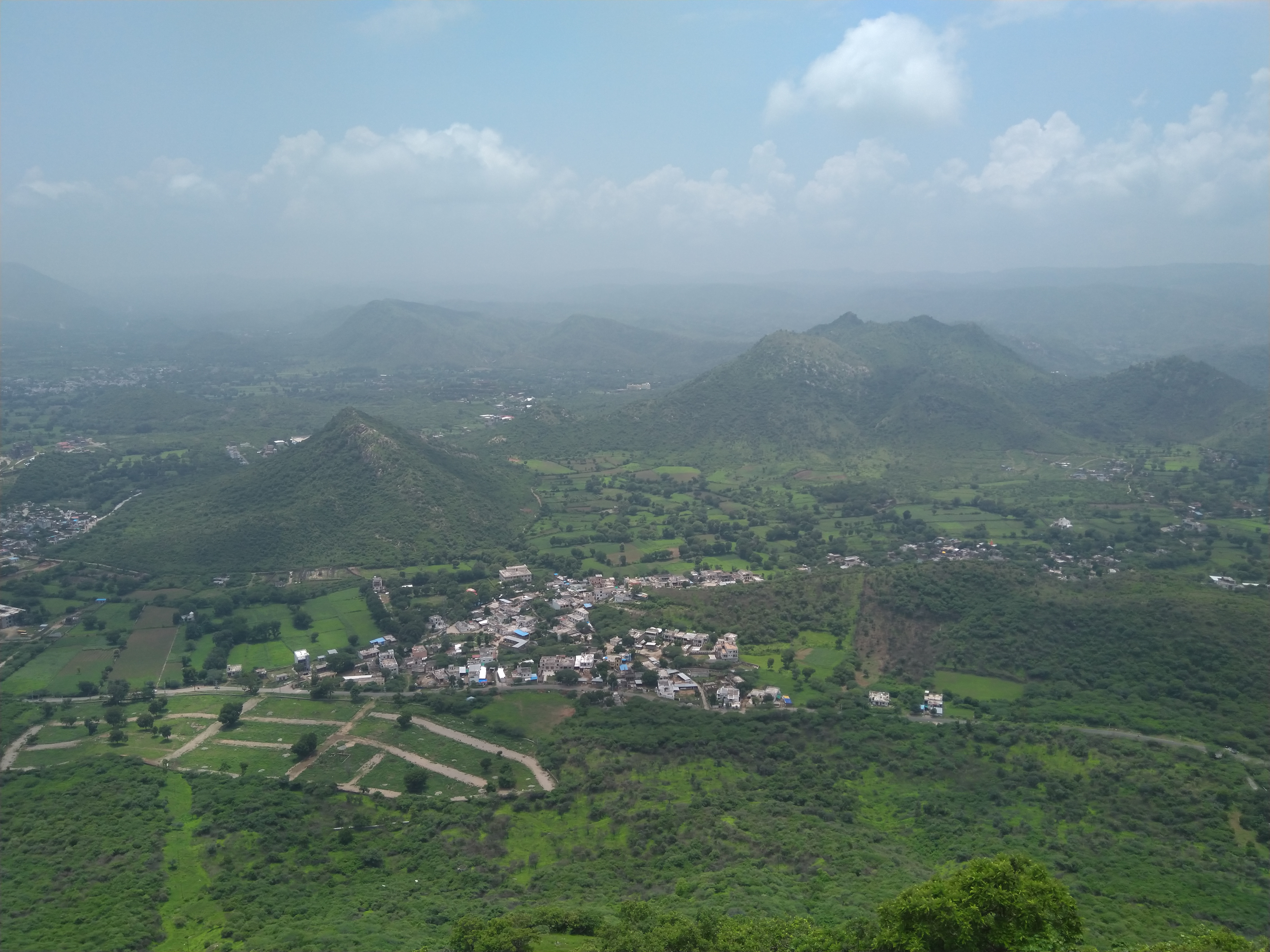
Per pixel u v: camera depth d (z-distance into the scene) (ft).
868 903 350.43
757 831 445.37
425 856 439.63
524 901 392.06
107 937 364.79
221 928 372.58
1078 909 358.64
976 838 434.30
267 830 460.96
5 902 393.50
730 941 308.81
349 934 357.61
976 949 263.70
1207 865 401.08
